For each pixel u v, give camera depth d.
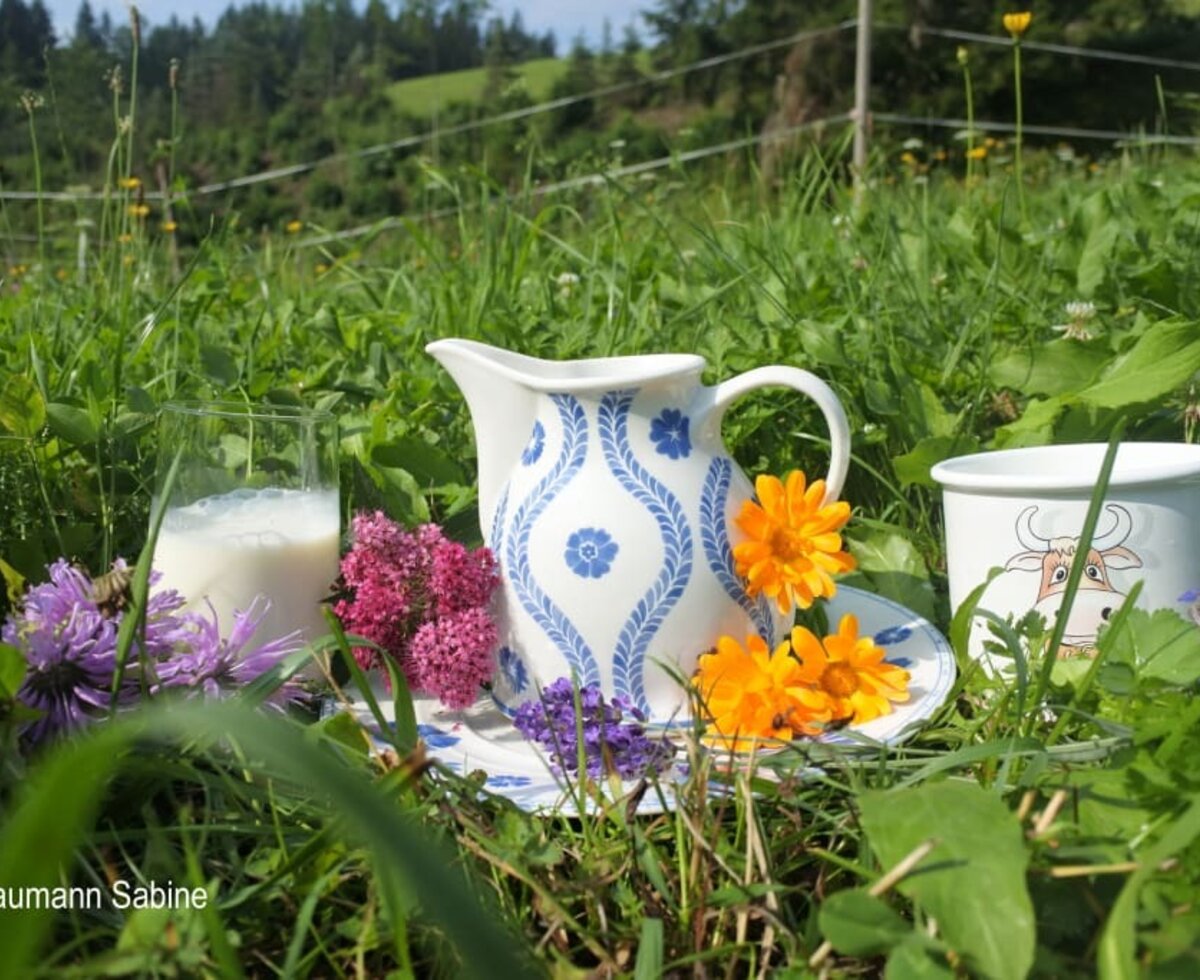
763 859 0.92
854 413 1.89
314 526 1.36
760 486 1.28
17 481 1.55
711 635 1.25
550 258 2.97
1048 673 1.07
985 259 2.52
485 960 0.57
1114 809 0.88
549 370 1.36
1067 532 1.22
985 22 13.65
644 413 1.26
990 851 0.76
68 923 0.89
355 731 1.08
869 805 0.82
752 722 1.13
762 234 3.00
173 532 1.32
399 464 1.70
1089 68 13.62
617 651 1.24
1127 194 2.77
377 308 2.85
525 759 1.20
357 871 0.92
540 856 0.92
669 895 0.90
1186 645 1.11
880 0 13.16
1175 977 0.69
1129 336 1.92
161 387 2.06
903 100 13.53
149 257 3.02
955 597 1.34
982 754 0.98
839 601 1.53
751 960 0.86
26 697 1.06
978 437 1.92
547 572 1.25
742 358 2.00
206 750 1.01
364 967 0.87
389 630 1.33
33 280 3.33
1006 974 0.71
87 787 0.56
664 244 3.15
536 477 1.28
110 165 2.77
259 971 0.89
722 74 12.91
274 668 1.07
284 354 2.34
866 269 2.55
